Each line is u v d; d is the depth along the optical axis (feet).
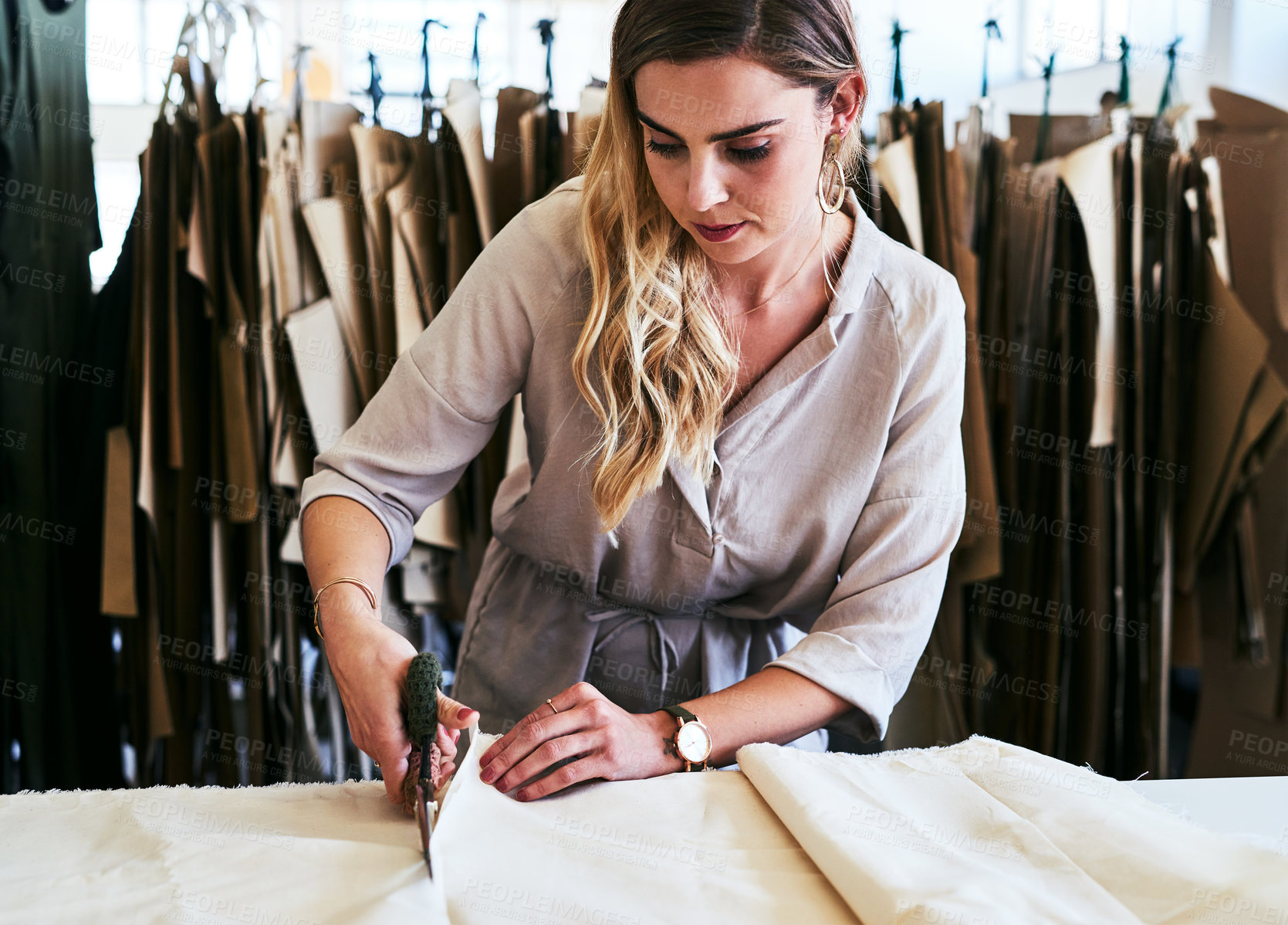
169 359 5.11
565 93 8.48
